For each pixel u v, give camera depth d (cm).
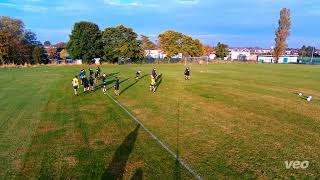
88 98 2719
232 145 1427
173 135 1583
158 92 3094
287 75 5338
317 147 1406
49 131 1642
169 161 1239
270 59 13188
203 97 2772
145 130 1672
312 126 1773
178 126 1755
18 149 1362
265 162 1230
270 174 1123
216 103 2473
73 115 2027
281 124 1812
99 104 2431
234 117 1981
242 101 2578
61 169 1156
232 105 2392
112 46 9194
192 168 1173
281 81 4275
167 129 1692
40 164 1202
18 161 1230
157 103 2472
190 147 1401
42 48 9581
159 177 1098
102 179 1078
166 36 10531
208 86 3569
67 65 8194
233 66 8256
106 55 9269
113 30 9231
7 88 3341
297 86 3712
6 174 1115
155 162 1228
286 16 10844
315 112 2161
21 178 1084
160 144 1441
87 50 8988
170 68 7025
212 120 1895
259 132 1641
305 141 1493
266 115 2050
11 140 1486
